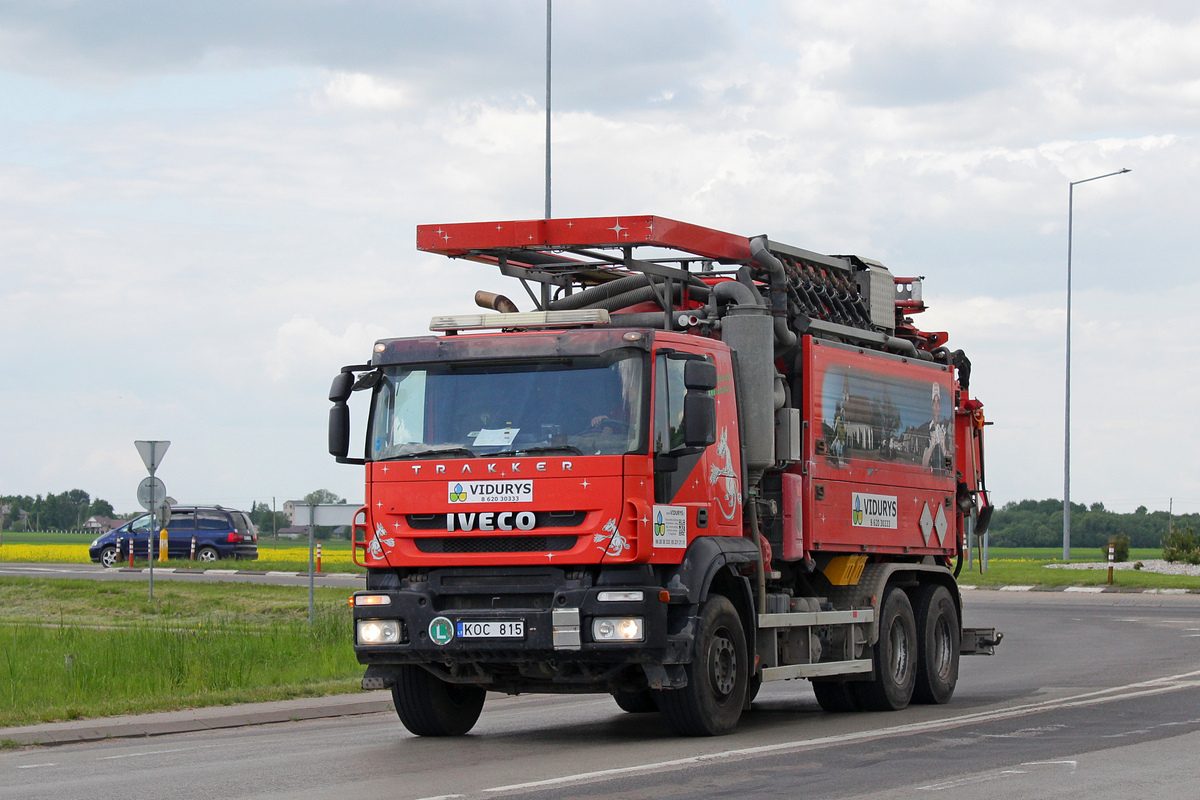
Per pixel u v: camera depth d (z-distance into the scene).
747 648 12.96
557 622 11.45
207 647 18.70
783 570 14.19
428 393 12.09
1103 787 9.09
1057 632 27.28
